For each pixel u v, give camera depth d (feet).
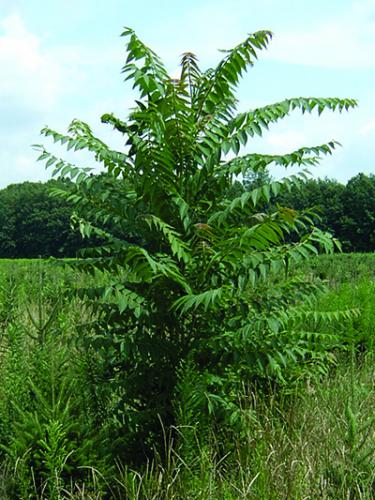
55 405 14.32
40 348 16.55
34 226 212.64
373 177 193.57
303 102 15.78
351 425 13.64
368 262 69.67
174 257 15.87
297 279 17.34
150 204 15.85
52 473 13.23
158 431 15.70
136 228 16.06
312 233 14.49
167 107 15.56
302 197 188.03
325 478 13.65
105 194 15.44
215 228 15.83
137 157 15.39
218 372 15.81
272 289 16.03
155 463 14.80
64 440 13.71
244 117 15.84
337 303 25.18
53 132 15.83
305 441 15.01
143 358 15.07
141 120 16.26
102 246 16.20
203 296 13.67
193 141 15.85
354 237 187.11
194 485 13.39
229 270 15.20
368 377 20.71
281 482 13.06
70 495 13.29
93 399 15.94
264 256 14.76
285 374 18.28
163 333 15.80
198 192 16.43
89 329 15.72
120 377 16.37
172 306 14.05
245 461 14.66
